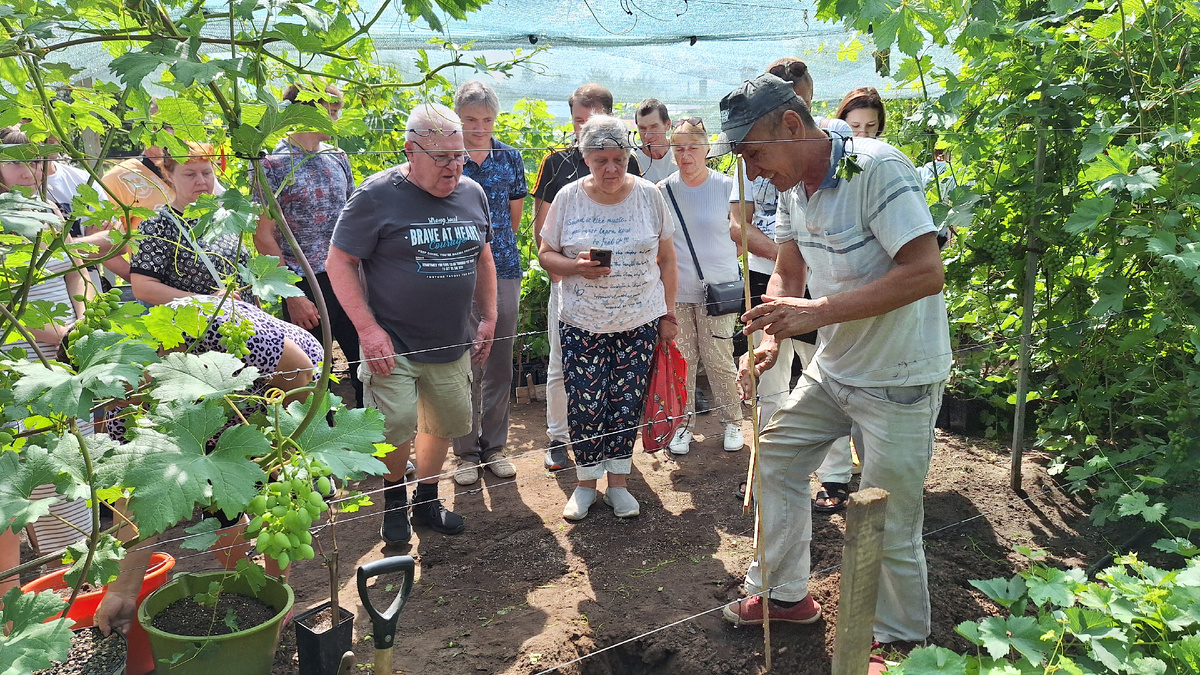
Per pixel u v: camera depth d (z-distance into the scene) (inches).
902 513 111.5
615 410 161.9
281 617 90.4
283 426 76.6
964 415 202.2
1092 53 152.1
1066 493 167.9
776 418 120.6
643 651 125.0
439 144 135.9
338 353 247.1
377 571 79.7
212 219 64.7
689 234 183.9
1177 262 129.7
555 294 186.7
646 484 184.5
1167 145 139.0
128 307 80.4
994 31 129.1
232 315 91.0
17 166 127.3
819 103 194.4
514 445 212.5
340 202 177.9
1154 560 141.7
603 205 156.3
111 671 102.4
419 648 123.1
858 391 109.9
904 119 173.3
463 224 146.9
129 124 86.0
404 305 142.8
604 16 105.5
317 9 69.5
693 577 143.4
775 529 120.7
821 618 127.0
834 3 96.0
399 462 150.2
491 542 157.6
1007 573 140.0
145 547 103.0
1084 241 161.0
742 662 119.8
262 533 68.0
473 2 79.4
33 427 78.5
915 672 91.0
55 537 136.7
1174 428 156.0
